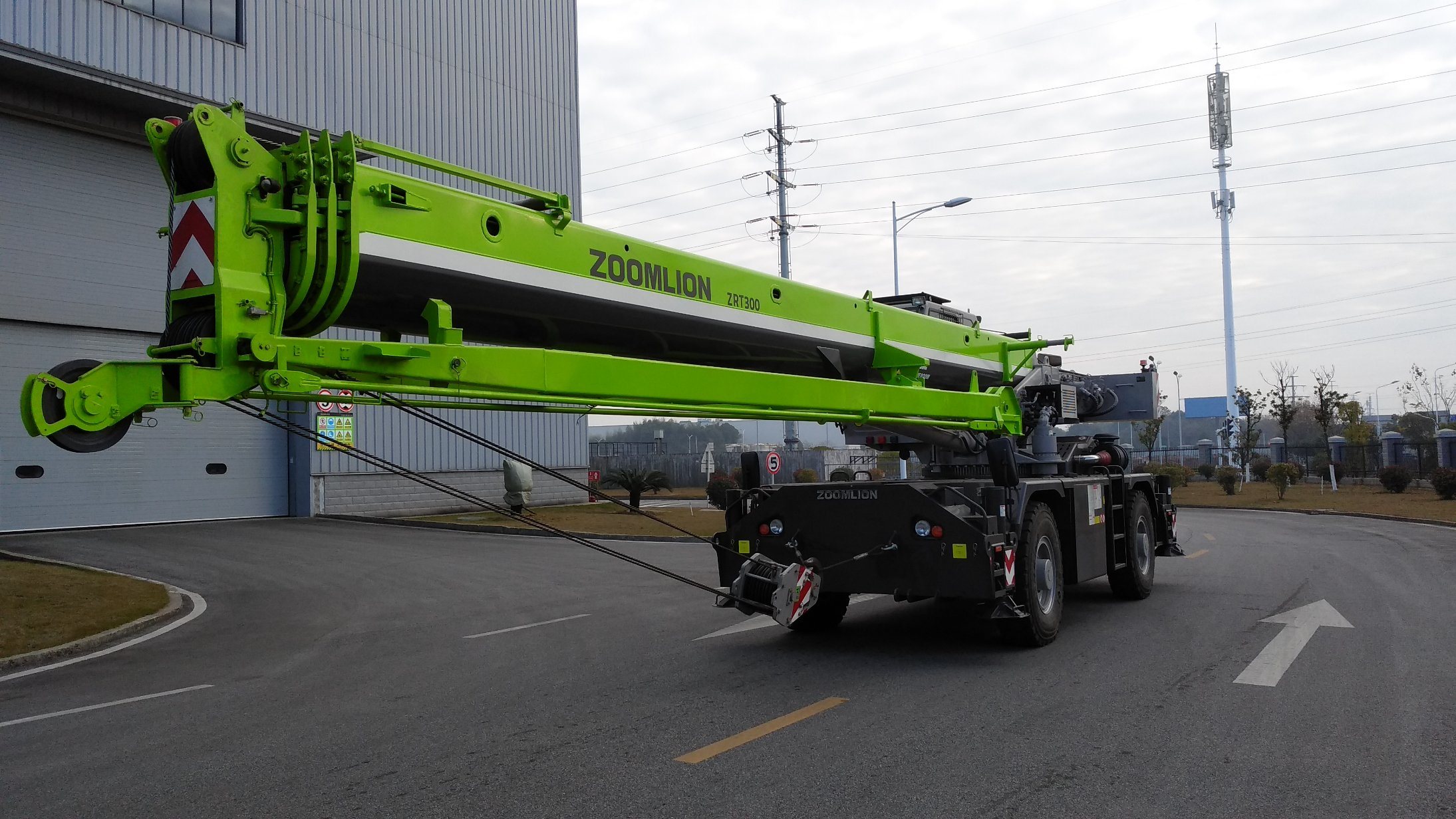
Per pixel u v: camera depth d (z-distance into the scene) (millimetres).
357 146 5172
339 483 23281
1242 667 7094
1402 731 5449
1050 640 8109
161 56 18719
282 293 4930
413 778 4883
